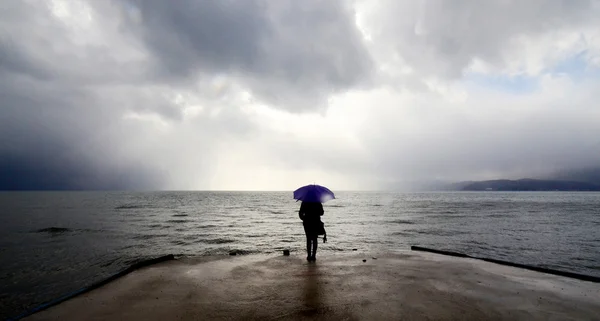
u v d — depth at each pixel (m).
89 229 25.45
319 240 19.06
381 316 3.81
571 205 74.38
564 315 3.86
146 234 22.20
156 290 4.81
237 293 4.68
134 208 59.66
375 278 5.53
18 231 24.12
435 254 7.90
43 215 40.84
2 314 7.86
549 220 35.81
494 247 18.12
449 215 43.31
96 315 3.79
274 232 23.27
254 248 16.09
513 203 86.12
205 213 47.12
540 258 15.34
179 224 29.80
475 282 5.28
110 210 53.03
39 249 16.31
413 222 32.62
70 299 4.37
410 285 5.10
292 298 4.46
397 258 7.32
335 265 6.54
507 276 5.70
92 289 4.84
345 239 19.80
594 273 12.58
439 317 3.79
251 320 3.68
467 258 7.40
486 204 80.19
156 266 6.46
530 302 4.32
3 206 63.56
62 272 11.62
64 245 17.53
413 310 4.01
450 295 4.59
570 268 13.38
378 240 19.56
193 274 5.79
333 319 3.72
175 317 3.75
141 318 3.70
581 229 27.17
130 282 5.24
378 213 47.62
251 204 81.25
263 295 4.59
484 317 3.79
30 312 3.85
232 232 23.30
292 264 6.65
